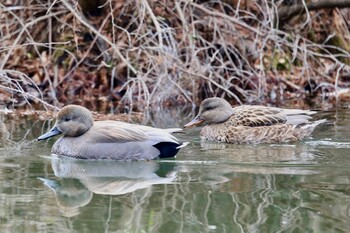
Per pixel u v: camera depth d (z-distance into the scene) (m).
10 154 13.32
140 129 13.27
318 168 11.96
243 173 11.66
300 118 15.30
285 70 22.88
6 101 19.88
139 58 21.52
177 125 16.64
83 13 22.73
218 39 22.17
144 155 12.98
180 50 20.78
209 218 9.27
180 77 19.92
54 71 21.75
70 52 21.28
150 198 10.23
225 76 21.84
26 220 9.22
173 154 13.10
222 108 15.62
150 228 8.92
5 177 11.54
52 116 17.66
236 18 21.45
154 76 21.16
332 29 24.91
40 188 10.85
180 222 9.11
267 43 23.23
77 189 10.79
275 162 12.48
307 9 21.73
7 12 21.70
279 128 15.04
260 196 10.24
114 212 9.55
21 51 22.02
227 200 10.06
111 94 21.22
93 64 22.09
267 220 9.18
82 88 21.45
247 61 20.97
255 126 15.22
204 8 20.62
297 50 23.02
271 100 20.72
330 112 18.05
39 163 12.67
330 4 22.92
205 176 11.51
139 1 20.47
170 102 20.20
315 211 9.55
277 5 22.52
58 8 21.75
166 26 21.02
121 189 10.78
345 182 10.97
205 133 15.57
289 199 10.07
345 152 13.30
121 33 21.80
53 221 9.14
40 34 22.48
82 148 13.11
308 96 21.42
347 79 23.44
